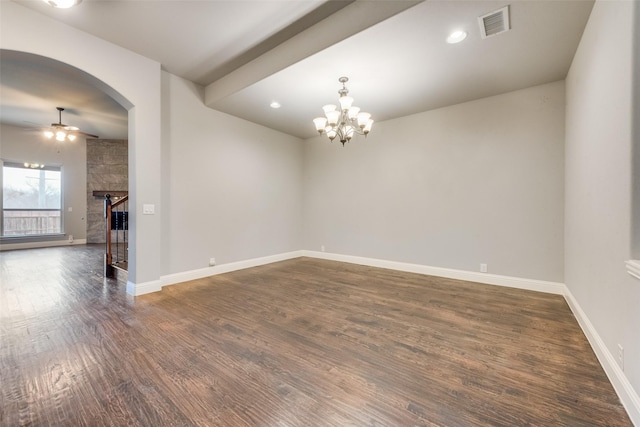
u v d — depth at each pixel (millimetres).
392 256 4930
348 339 2326
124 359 2004
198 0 2537
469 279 4145
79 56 2941
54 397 1600
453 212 4281
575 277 2852
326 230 5871
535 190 3660
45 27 2719
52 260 5664
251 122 5074
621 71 1685
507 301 3250
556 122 3508
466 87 3639
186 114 4109
